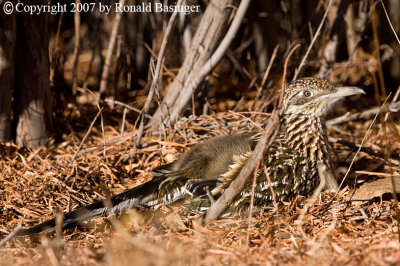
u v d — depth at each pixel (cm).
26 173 1033
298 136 931
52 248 679
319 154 930
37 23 1152
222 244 750
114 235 794
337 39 1319
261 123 1134
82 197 973
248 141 934
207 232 782
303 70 1400
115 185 1030
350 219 823
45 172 1027
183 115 1212
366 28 1455
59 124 1278
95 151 1127
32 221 888
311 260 638
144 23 1641
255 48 1775
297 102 941
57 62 1305
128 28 1695
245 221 824
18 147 1161
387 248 681
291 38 1504
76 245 787
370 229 780
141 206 911
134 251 661
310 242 712
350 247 699
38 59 1165
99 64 1644
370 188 904
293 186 905
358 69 1489
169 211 873
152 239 767
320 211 841
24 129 1188
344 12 1300
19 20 1139
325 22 1372
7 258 715
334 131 1288
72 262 673
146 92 1603
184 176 888
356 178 983
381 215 840
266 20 1666
